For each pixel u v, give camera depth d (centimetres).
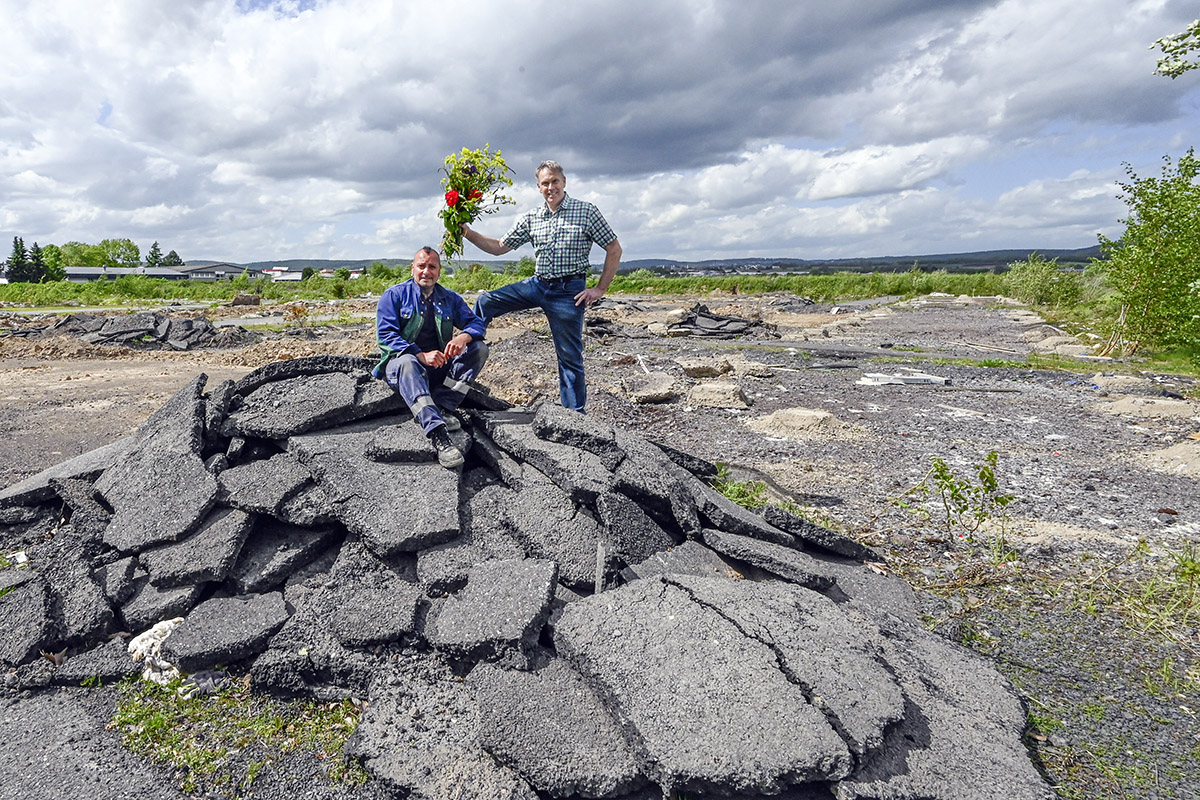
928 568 436
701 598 298
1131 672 328
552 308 507
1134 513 540
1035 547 470
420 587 326
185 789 245
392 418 427
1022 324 2300
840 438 774
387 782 238
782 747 224
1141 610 384
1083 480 627
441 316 426
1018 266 3825
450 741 253
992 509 525
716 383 1027
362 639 296
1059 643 352
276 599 331
